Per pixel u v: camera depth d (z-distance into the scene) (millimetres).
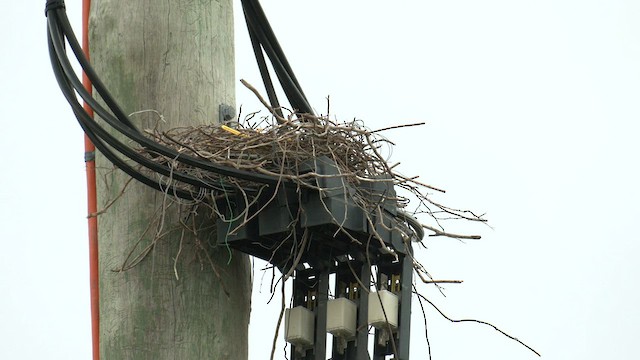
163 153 10328
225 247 10953
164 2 11492
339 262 11320
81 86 10539
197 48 11453
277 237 10789
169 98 11227
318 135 10719
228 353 10742
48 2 10711
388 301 11023
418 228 11375
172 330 10617
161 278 10703
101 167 11078
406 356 11062
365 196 10891
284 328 11023
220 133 10820
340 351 11125
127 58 11312
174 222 10828
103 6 11516
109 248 10852
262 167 10625
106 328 10688
